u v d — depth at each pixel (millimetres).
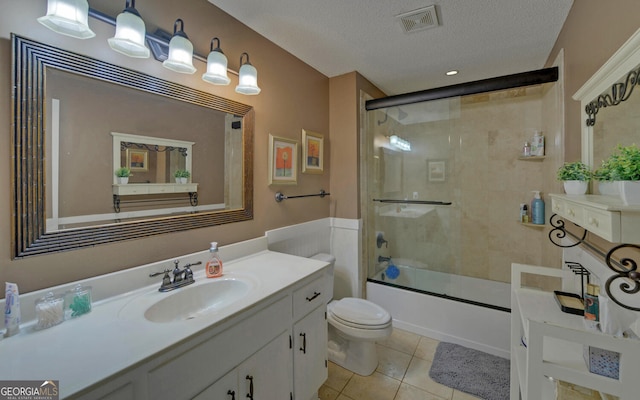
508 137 2635
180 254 1361
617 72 922
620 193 717
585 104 1281
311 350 1420
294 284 1281
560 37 1774
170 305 1146
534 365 826
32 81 916
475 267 2814
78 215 1030
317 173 2357
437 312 2229
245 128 1699
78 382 635
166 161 1312
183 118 1377
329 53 2074
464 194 2842
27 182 913
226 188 1598
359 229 2453
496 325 2004
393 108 2582
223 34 1572
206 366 898
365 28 1742
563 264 1773
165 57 1265
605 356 802
